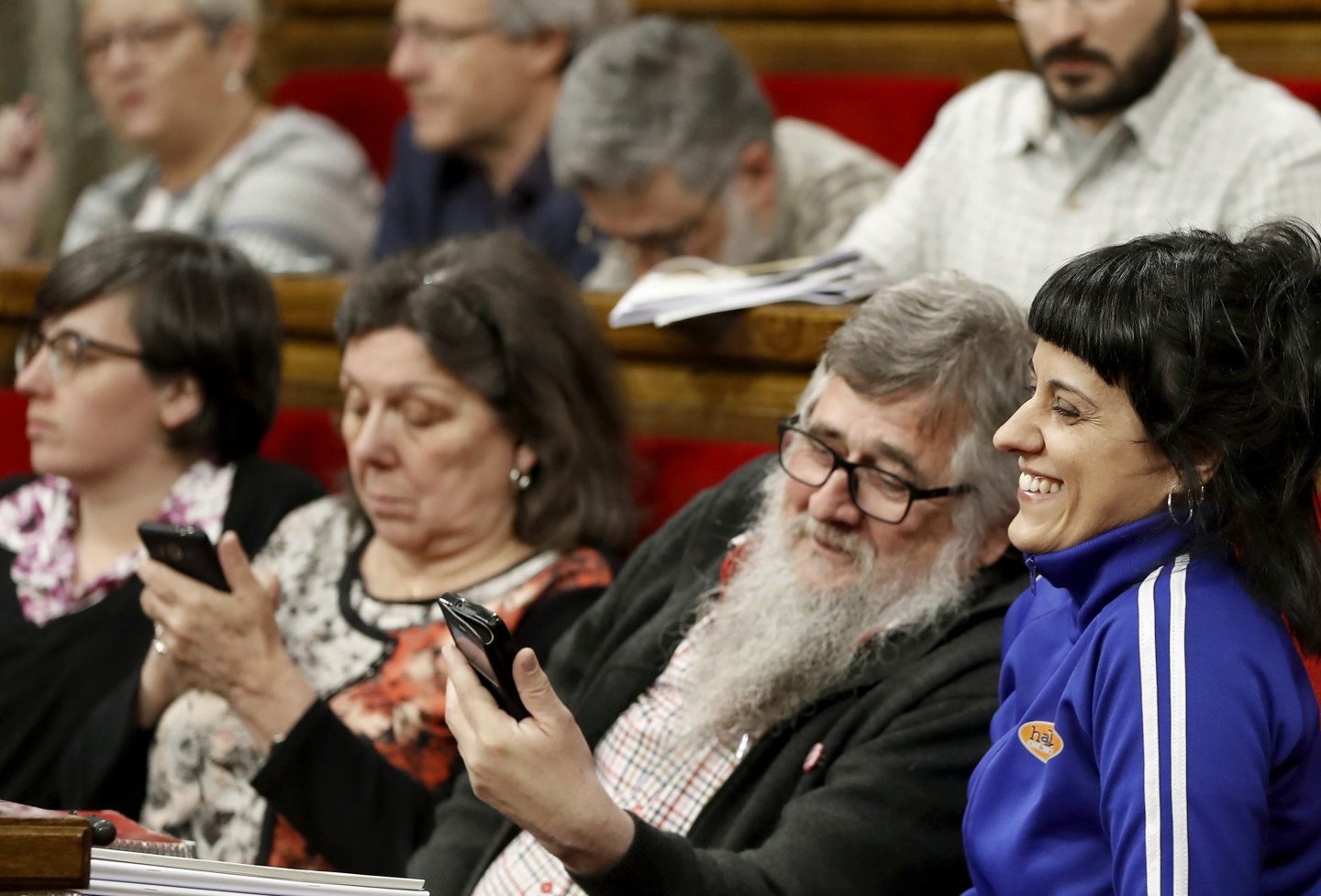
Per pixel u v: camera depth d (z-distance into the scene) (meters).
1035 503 4.40
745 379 7.93
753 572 5.92
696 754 5.83
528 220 11.31
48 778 7.50
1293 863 4.15
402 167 11.90
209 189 11.89
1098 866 4.23
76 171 15.98
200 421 7.89
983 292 5.77
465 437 7.05
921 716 5.37
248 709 6.57
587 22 11.27
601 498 7.33
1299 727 4.07
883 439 5.61
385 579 7.31
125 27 11.95
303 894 4.31
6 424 9.47
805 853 5.18
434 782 6.76
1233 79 8.46
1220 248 4.25
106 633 7.61
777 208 9.91
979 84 9.31
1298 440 4.14
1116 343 4.16
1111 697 4.11
